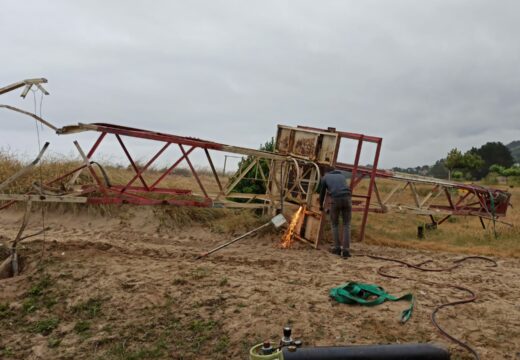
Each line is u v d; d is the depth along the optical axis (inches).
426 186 1114.7
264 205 455.5
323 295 268.5
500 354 207.9
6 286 288.4
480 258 403.2
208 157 409.7
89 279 288.7
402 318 237.9
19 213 506.6
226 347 221.1
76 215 499.8
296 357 170.7
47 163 569.6
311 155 451.5
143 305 256.7
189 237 464.1
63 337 240.5
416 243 488.4
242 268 324.2
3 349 233.3
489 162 3528.5
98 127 352.2
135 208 504.4
